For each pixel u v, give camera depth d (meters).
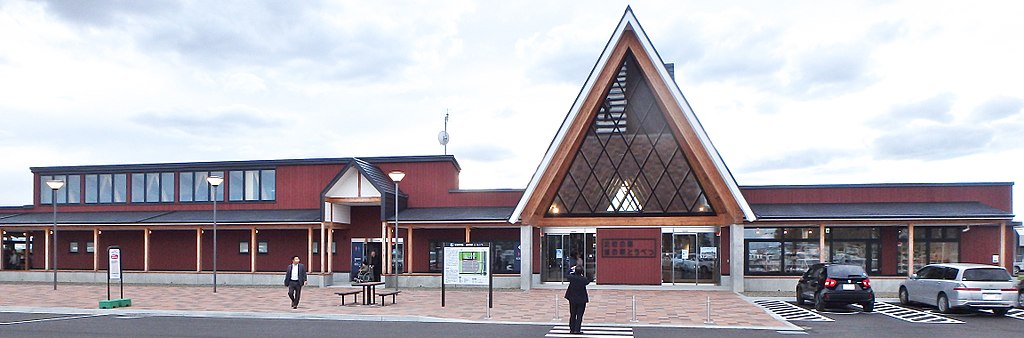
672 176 30.67
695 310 22.11
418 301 25.02
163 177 37.50
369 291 23.97
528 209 29.64
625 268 30.80
